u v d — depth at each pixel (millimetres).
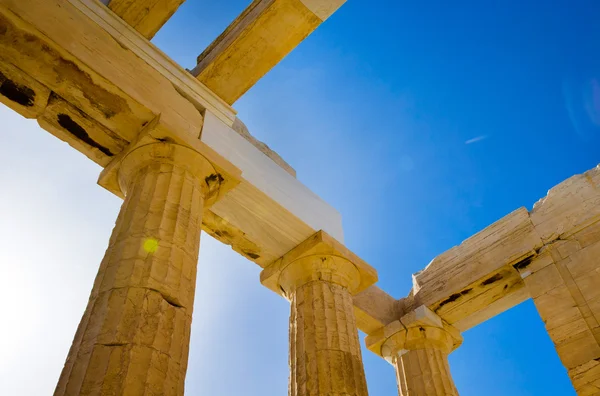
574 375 11797
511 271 14391
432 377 14375
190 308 8164
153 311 7543
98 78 9242
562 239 13688
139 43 10383
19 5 8586
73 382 6684
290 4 10359
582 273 12898
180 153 9703
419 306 15734
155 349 7172
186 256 8625
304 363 10875
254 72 11453
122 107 9625
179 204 9156
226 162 10320
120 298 7523
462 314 15727
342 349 11008
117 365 6754
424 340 15219
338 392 10273
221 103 11617
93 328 7258
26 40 8688
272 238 12609
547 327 12734
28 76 9039
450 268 15734
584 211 13625
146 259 8102
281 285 12930
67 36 9055
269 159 12805
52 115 9617
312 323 11422
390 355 15805
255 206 11891
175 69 10930
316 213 13109
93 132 9922
